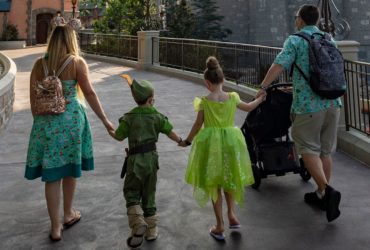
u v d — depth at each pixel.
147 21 22.94
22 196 4.34
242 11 35.78
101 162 5.45
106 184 4.65
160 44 15.61
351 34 36.97
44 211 3.96
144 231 3.04
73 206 4.04
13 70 9.30
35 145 3.18
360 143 5.31
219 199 3.33
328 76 3.45
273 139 4.49
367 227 3.49
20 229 3.57
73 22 3.39
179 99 9.88
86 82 3.28
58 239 3.35
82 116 3.32
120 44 19.14
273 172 4.32
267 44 34.66
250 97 9.46
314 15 3.67
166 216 3.80
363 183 4.49
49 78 3.10
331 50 3.54
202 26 28.91
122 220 3.73
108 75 14.76
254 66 9.85
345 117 5.79
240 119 7.78
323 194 3.79
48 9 34.12
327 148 3.80
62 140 3.16
